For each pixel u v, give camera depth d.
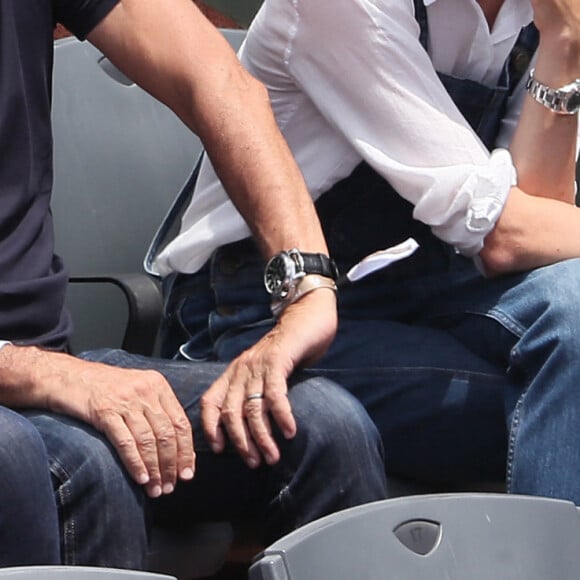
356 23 8.06
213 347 8.35
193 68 8.02
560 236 8.12
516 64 8.73
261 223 7.72
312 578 4.92
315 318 7.20
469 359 8.02
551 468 7.19
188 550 7.54
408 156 8.09
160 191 9.95
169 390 6.58
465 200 7.95
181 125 10.20
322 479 6.66
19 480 5.71
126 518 6.17
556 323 7.41
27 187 7.32
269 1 8.43
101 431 6.35
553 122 8.41
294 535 5.00
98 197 9.62
